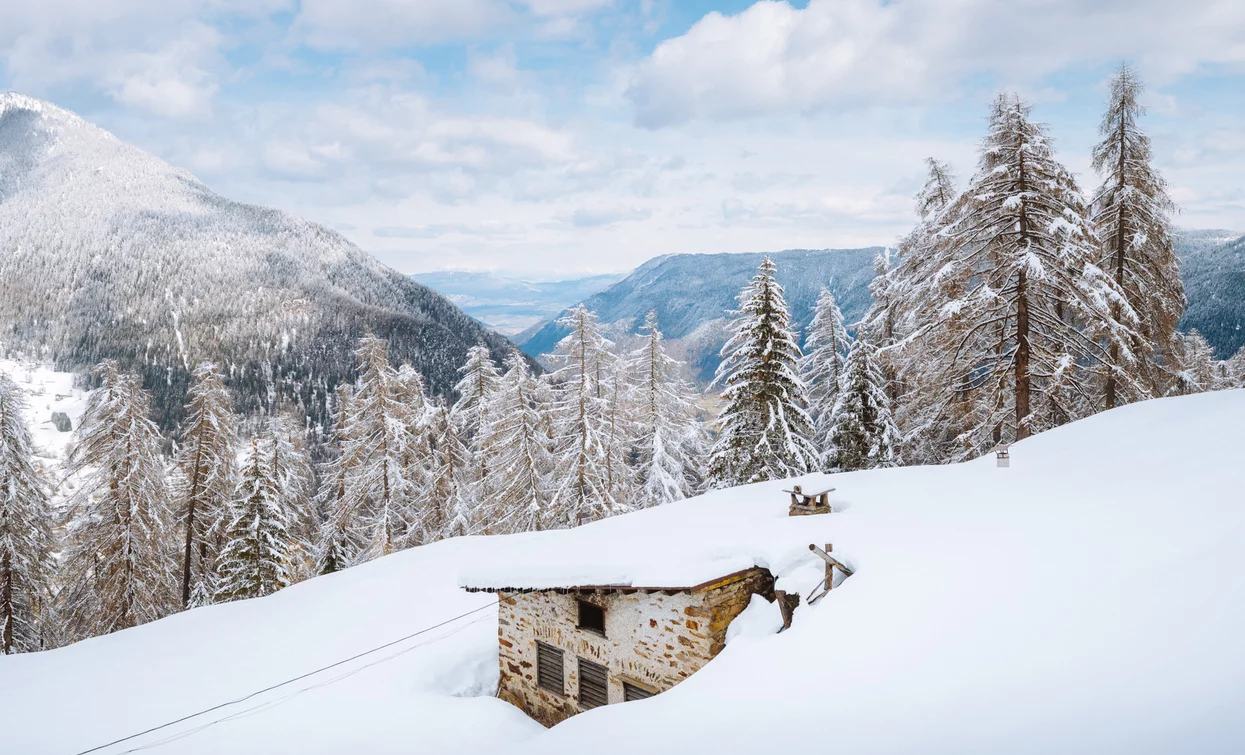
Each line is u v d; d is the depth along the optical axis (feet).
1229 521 25.80
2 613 82.94
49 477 92.43
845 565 32.37
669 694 25.03
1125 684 17.07
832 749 17.72
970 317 64.75
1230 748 12.89
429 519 121.49
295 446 123.44
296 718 39.93
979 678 19.70
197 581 106.22
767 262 82.48
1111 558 25.55
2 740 39.91
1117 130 72.33
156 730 40.34
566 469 97.14
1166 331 74.38
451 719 37.68
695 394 106.22
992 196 64.49
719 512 49.39
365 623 57.16
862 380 91.71
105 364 92.12
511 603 42.45
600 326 101.96
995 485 42.42
